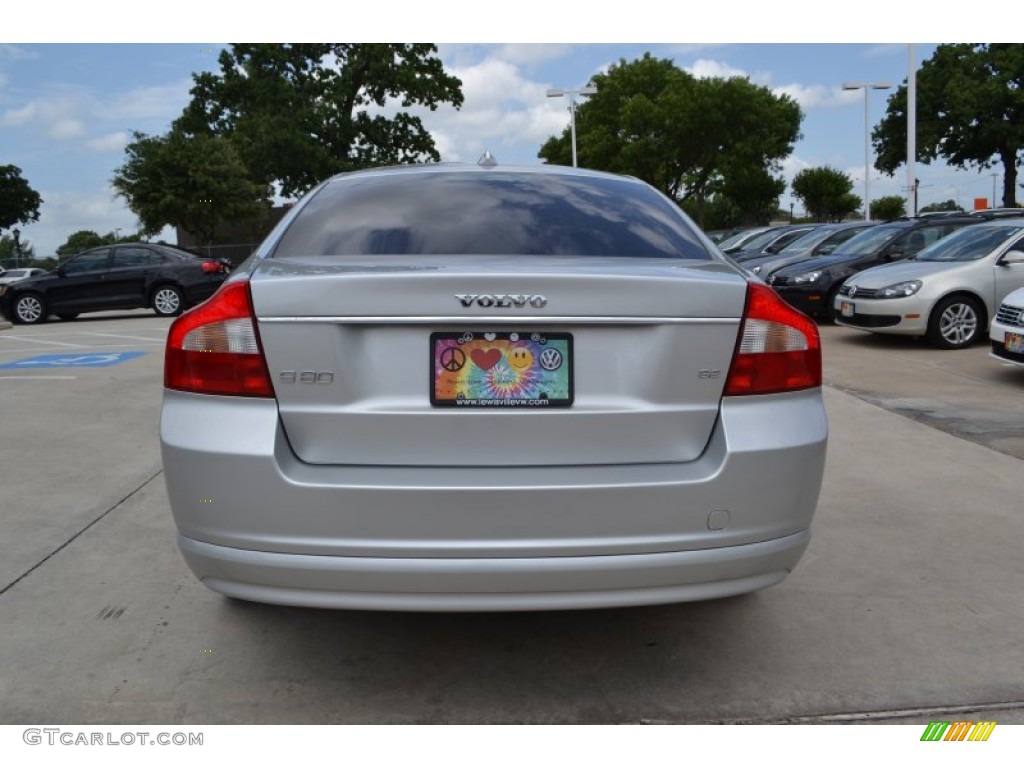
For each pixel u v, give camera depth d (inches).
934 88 1588.3
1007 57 1507.1
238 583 96.4
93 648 120.0
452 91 1715.1
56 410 273.9
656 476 94.1
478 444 94.7
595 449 95.7
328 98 1638.8
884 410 265.3
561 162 1972.2
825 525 167.2
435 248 113.0
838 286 479.5
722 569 96.1
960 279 385.7
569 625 127.5
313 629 126.1
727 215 2669.8
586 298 94.1
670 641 122.6
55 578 143.1
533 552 92.2
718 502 94.9
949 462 207.6
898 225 512.4
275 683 111.6
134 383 323.9
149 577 143.8
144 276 701.3
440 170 136.2
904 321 386.0
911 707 106.0
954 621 127.6
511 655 119.0
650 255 114.3
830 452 218.2
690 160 1665.8
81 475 201.5
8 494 186.9
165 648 120.3
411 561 92.0
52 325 668.7
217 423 94.6
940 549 154.7
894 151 1663.4
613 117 1740.9
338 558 92.0
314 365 93.9
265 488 92.3
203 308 97.4
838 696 108.3
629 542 93.4
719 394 97.7
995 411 260.4
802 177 2684.5
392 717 104.3
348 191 129.2
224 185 1333.7
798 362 101.0
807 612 131.0
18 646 120.3
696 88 1583.4
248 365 94.6
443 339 94.7
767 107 1626.5
